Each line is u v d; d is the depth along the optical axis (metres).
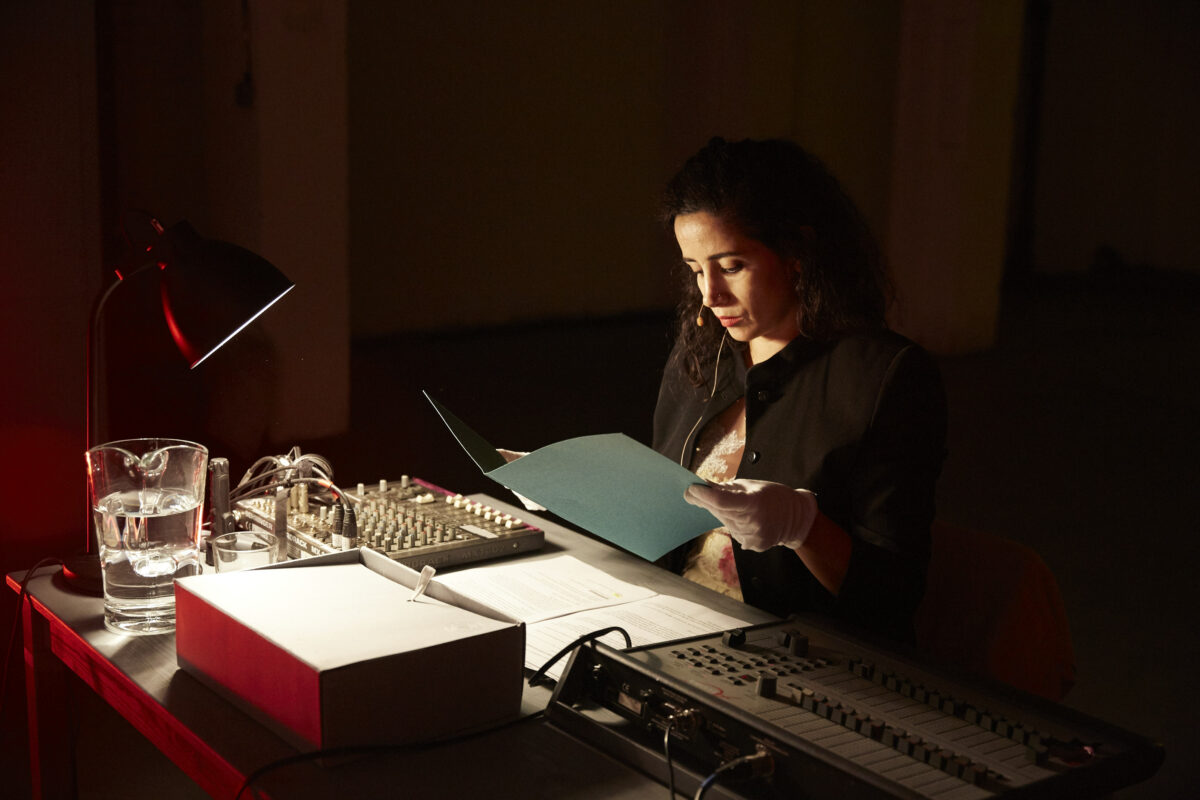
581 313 9.04
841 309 1.75
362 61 7.51
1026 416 6.61
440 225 8.12
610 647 1.29
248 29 4.93
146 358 5.16
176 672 1.38
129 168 5.17
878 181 9.59
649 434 5.94
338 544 1.69
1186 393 7.43
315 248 5.29
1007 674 1.73
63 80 3.82
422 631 1.23
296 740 1.18
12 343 3.85
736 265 1.71
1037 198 12.90
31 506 3.98
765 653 1.31
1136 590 4.05
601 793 1.12
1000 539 1.80
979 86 7.91
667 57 8.88
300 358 5.38
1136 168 12.84
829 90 9.02
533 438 5.73
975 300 8.35
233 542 1.51
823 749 1.04
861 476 1.66
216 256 1.59
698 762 1.14
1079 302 11.26
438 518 1.90
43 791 1.79
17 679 2.97
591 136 8.71
